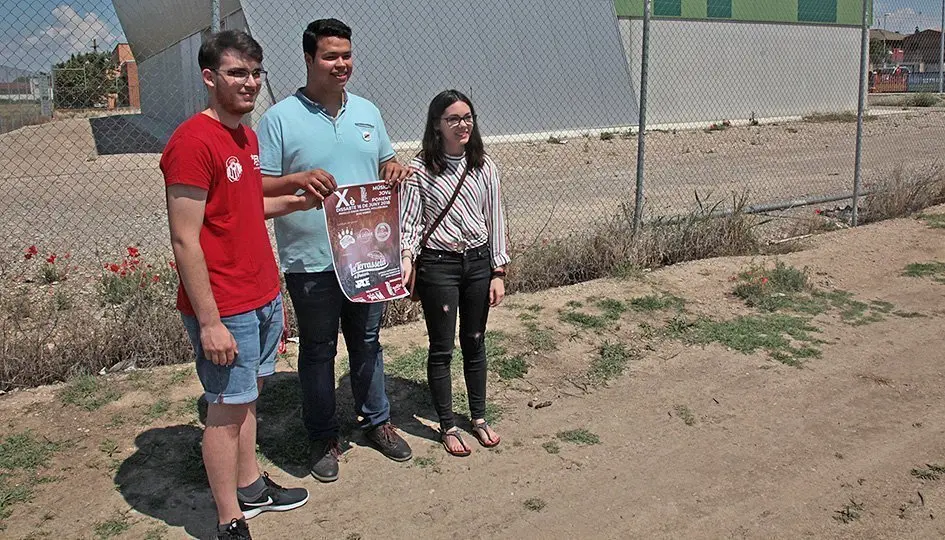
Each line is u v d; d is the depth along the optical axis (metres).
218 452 3.22
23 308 6.17
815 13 29.20
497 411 4.70
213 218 3.02
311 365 3.89
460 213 3.91
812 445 4.36
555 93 21.94
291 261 3.75
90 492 3.69
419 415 4.63
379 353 4.09
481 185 3.96
